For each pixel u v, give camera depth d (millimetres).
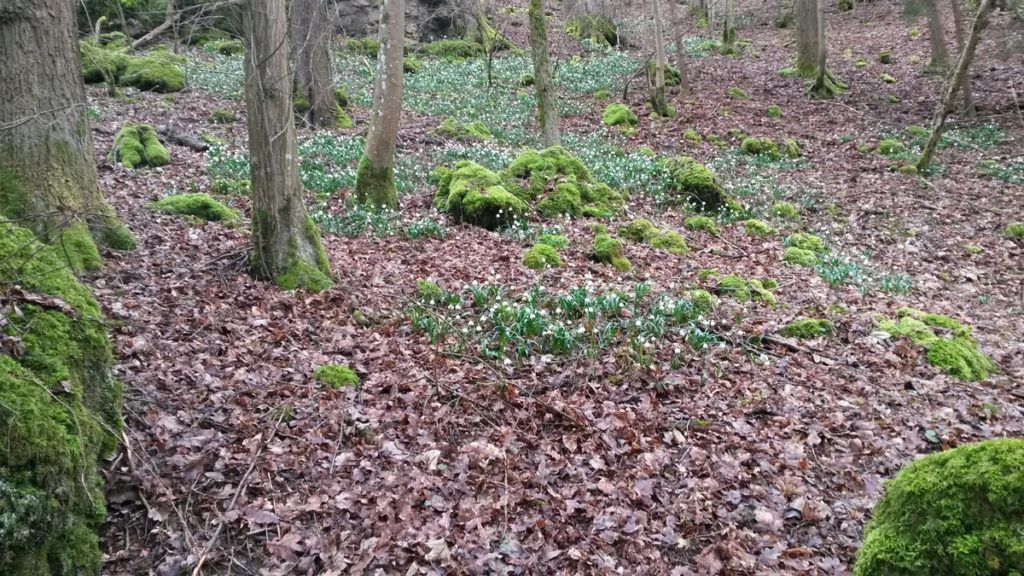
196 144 14141
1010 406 6359
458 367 6273
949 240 12336
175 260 7703
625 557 4262
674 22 22891
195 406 5113
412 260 9188
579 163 12859
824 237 12383
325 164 13562
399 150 15438
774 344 7395
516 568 4086
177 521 4090
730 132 19484
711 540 4445
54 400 3545
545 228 10742
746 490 4918
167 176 11727
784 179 15789
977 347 7766
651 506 4715
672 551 4344
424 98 21906
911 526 2473
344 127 17844
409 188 12711
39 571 3113
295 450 4883
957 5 20219
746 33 35719
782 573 4105
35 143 6281
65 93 6520
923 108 21484
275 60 6984
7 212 6008
